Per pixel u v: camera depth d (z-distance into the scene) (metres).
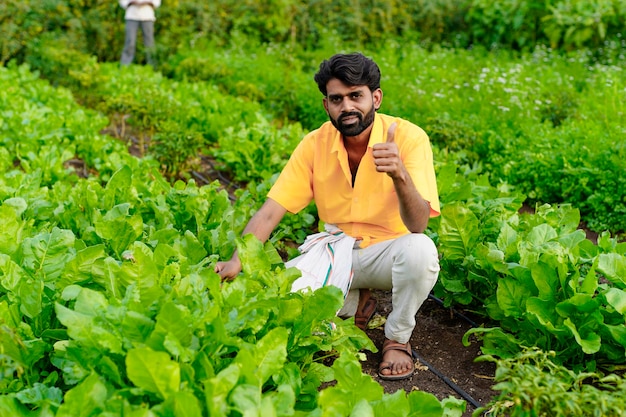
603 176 5.68
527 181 6.20
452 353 3.60
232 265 3.21
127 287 2.62
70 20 12.38
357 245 3.47
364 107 3.11
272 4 13.64
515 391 2.29
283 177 3.49
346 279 3.39
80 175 6.42
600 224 5.55
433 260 3.17
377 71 3.13
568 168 5.93
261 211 3.47
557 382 2.32
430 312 4.03
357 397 2.52
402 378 3.35
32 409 2.49
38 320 2.87
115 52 13.19
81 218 3.98
